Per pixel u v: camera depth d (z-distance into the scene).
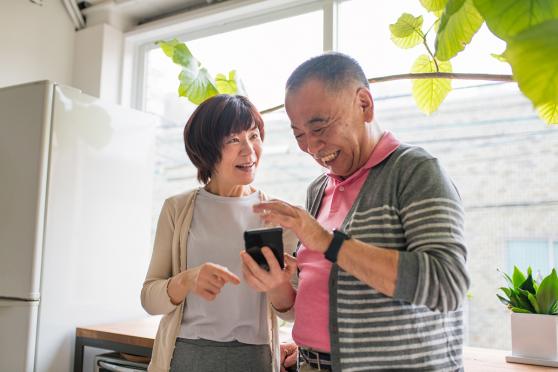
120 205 2.13
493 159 1.80
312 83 0.89
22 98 1.86
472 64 1.77
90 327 1.90
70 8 2.65
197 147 1.37
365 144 0.95
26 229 1.79
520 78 0.41
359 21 2.14
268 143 2.37
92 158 2.01
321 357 0.92
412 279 0.75
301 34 2.30
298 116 0.92
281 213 0.82
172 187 2.69
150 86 2.78
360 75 0.93
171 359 1.27
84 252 1.96
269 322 1.30
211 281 1.10
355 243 0.79
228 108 1.33
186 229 1.35
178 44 1.59
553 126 1.70
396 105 2.02
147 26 2.66
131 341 1.72
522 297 1.42
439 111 1.92
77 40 2.70
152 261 1.38
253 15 2.40
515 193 1.75
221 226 1.36
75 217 1.92
